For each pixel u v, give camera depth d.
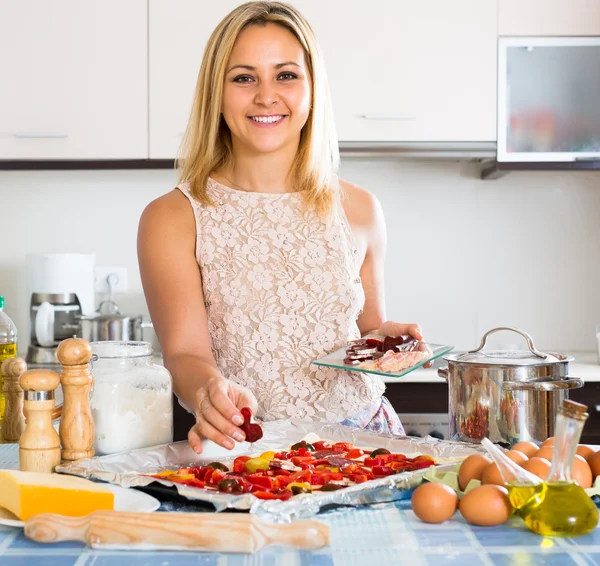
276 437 1.32
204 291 1.59
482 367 1.21
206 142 1.63
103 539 0.87
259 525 0.86
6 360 1.41
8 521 0.94
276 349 1.55
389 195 3.01
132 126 2.68
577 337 3.04
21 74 2.67
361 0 2.66
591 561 0.82
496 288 3.03
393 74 2.67
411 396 2.54
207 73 1.59
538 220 3.03
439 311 3.03
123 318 2.71
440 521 0.95
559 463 0.92
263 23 1.55
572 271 3.03
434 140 2.69
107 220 3.01
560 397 1.20
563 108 2.69
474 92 2.68
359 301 1.61
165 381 1.30
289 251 1.58
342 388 1.55
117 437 1.25
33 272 2.76
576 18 2.67
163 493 1.01
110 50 2.67
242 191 1.62
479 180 3.02
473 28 2.67
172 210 1.59
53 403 1.14
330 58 2.67
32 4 2.66
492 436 1.21
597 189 3.02
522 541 0.89
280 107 1.54
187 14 2.67
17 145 2.68
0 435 1.42
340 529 0.93
